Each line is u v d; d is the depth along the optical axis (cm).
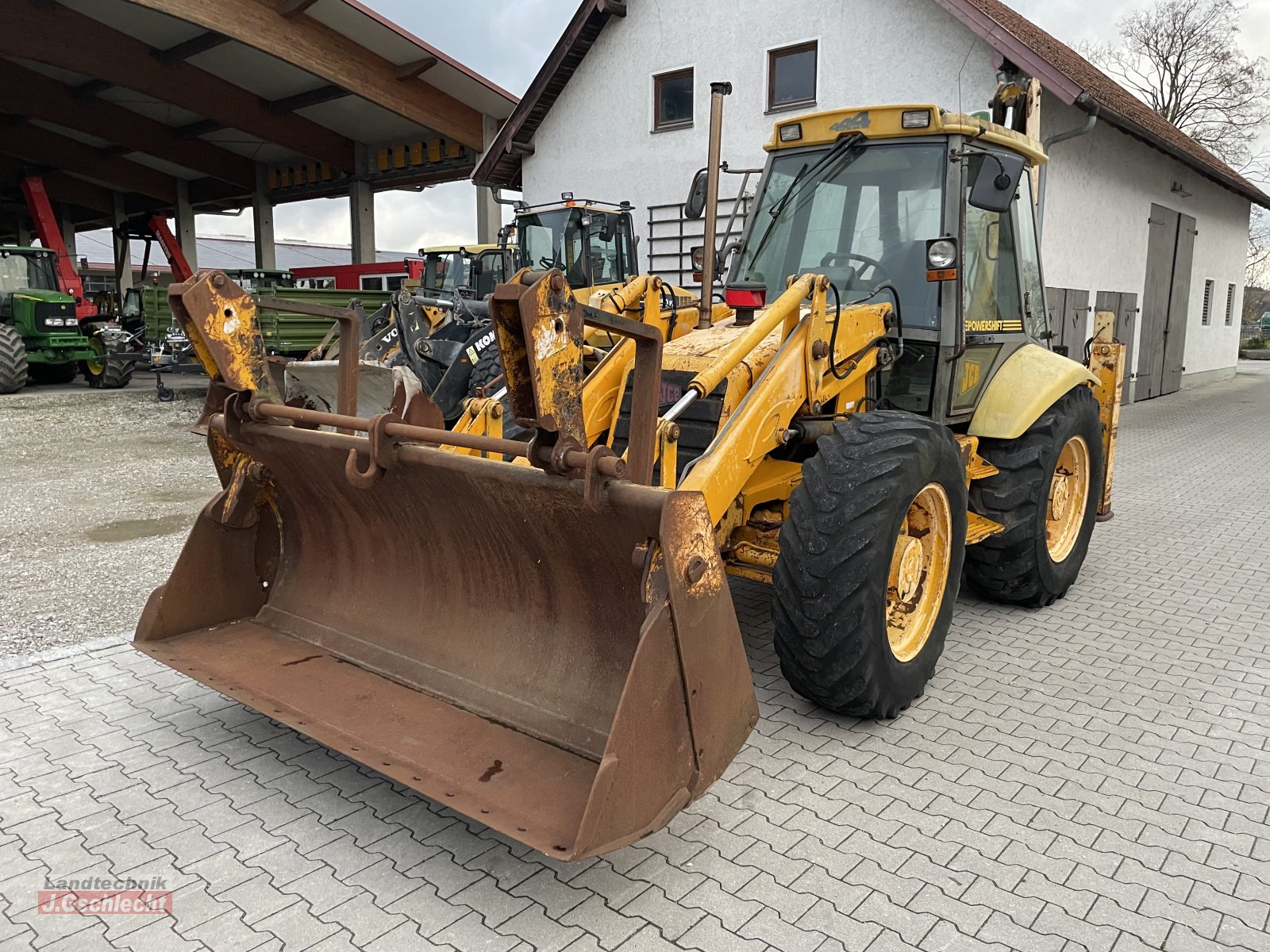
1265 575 558
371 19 1620
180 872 260
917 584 364
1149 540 643
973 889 254
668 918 241
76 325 1630
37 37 1694
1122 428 1218
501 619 302
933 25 1060
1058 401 472
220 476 351
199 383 1772
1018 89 496
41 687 382
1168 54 3025
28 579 526
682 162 1309
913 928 238
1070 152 1152
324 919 240
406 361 869
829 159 443
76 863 263
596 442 375
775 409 331
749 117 1233
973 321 437
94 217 3491
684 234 1318
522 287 222
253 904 246
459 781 247
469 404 377
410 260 1673
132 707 364
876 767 321
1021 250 487
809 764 323
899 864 265
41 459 929
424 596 322
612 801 215
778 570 328
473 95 1867
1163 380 1658
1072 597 518
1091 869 263
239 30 1563
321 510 343
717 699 246
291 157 2548
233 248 5538
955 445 360
